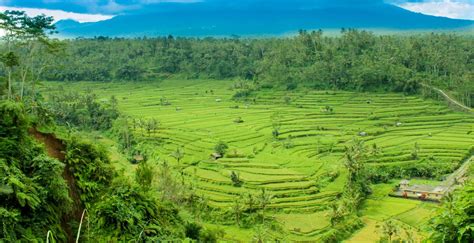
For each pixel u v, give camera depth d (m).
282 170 82.75
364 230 63.25
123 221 21.89
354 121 117.56
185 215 33.38
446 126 114.00
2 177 18.94
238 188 73.69
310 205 69.38
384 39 178.25
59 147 26.47
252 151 94.50
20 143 22.20
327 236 59.69
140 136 100.50
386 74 142.12
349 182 76.75
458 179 80.50
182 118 120.44
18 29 54.75
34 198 19.45
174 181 60.31
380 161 90.06
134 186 25.19
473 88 128.62
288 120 118.19
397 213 68.88
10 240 17.55
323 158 92.19
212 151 92.88
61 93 127.38
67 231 22.20
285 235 59.25
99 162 26.47
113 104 123.94
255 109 132.75
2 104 22.69
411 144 98.81
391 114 122.19
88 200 24.75
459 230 11.93
